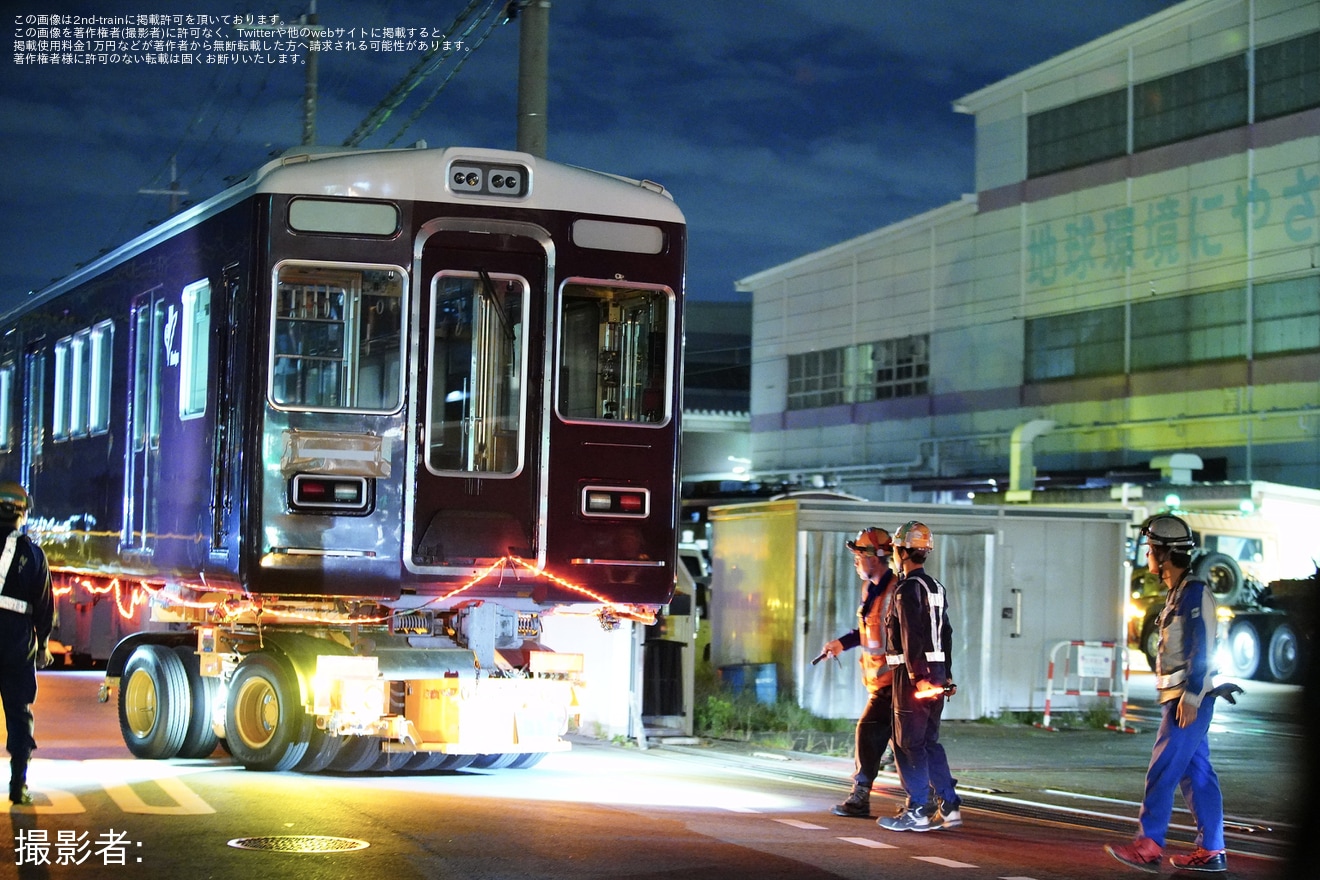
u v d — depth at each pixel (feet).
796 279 184.55
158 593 42.52
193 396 38.24
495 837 28.30
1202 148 134.51
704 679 59.16
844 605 57.06
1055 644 59.88
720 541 62.69
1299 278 126.72
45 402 52.34
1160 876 27.86
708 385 229.45
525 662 38.11
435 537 35.27
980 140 157.28
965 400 157.89
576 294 36.86
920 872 26.84
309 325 34.81
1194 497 95.55
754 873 25.88
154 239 42.06
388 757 37.73
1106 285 142.92
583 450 36.47
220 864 24.93
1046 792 41.37
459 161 35.91
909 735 31.91
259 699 37.32
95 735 44.91
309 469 34.42
